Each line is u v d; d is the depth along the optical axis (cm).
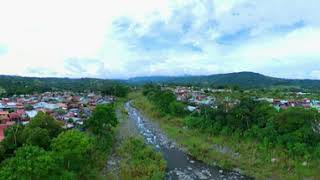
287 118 8794
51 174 5156
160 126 13075
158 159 8362
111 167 7656
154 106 17012
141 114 16388
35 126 7919
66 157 6006
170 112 14612
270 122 9219
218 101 15500
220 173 7731
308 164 7612
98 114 9812
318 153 7694
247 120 10050
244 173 7719
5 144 7106
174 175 7531
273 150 8506
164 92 18225
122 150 8975
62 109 14825
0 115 12531
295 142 8225
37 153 5009
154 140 10800
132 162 7981
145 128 12712
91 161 7150
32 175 4828
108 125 10812
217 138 10256
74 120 11744
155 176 7062
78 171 6184
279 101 16012
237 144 9506
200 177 7431
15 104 16525
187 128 11994
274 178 7369
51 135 7912
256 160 8300
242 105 10831
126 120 14225
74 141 6153
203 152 9194
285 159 8006
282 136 8581
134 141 9781
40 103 17225
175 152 9475
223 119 10781
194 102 16800
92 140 7550
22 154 4906
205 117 11644
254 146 9075
